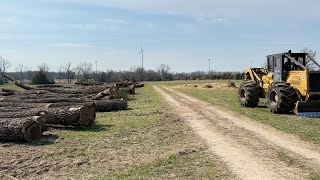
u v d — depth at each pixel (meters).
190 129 12.04
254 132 11.39
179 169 7.33
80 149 9.12
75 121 12.09
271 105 15.92
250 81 19.67
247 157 8.26
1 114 11.86
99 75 73.94
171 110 17.69
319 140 10.03
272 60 17.56
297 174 6.94
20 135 9.73
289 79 15.86
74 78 79.06
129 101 23.33
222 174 6.98
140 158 8.21
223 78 76.88
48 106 14.04
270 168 7.36
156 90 37.53
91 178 6.79
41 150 8.97
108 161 7.98
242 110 17.34
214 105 20.16
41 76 59.09
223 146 9.41
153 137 10.66
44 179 6.76
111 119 14.52
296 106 14.73
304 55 16.44
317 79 14.52
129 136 10.87
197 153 8.67
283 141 9.98
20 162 7.89
